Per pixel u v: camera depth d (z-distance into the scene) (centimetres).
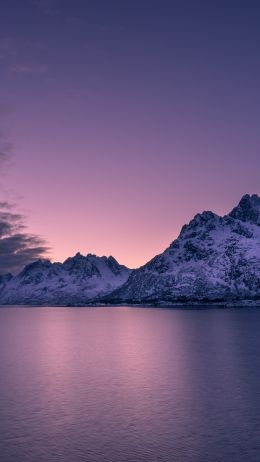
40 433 4791
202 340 13062
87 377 7562
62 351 11125
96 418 5253
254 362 8856
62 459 4131
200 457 4119
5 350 11538
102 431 4822
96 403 5891
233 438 4572
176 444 4431
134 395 6266
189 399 6012
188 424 4997
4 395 6372
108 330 17525
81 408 5666
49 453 4272
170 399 6025
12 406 5806
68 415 5388
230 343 12181
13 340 14288
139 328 18138
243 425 4947
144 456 4159
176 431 4788
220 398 6047
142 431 4803
